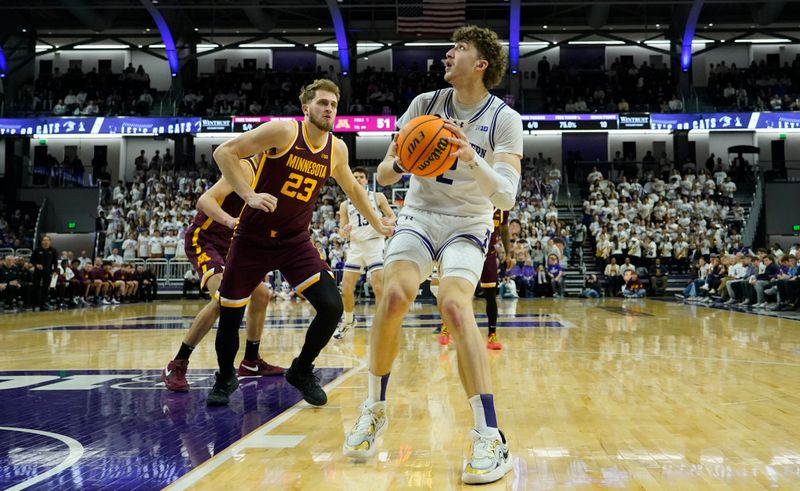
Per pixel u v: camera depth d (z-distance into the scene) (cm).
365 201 370
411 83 2752
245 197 318
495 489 209
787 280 1199
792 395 376
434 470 232
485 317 1072
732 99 2553
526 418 316
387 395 381
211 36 2595
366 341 718
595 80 2838
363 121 2438
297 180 348
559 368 490
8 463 238
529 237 1944
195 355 593
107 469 230
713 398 367
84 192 2412
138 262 1984
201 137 2850
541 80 2770
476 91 270
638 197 2186
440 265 264
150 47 2902
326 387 413
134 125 2453
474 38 265
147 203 2222
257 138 329
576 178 2519
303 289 358
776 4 2386
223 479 220
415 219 270
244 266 356
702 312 1189
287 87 2723
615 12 2702
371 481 219
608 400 362
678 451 253
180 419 319
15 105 2573
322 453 255
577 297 1905
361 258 723
